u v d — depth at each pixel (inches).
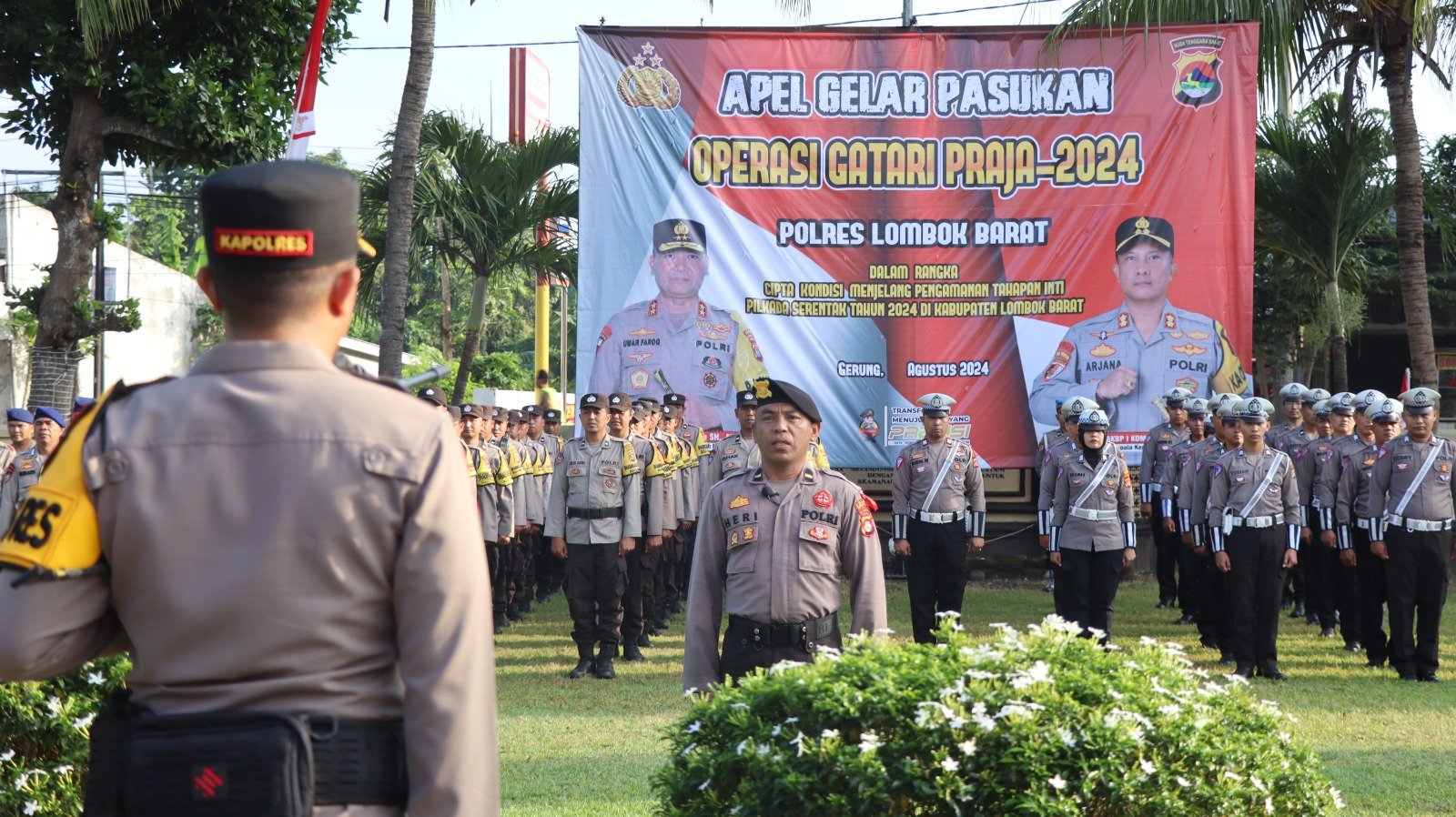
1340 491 432.8
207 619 74.2
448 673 75.9
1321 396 529.0
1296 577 542.3
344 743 74.8
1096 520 406.6
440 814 74.8
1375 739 307.3
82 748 171.9
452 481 78.9
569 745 294.8
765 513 198.8
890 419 534.3
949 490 420.8
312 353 81.0
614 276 528.4
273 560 74.7
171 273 1321.4
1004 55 530.3
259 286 80.7
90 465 76.0
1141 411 531.2
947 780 125.9
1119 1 503.2
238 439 76.7
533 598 595.5
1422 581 390.9
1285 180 611.8
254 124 458.9
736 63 528.1
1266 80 544.1
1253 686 380.2
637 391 529.7
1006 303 533.3
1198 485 437.1
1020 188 531.2
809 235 531.5
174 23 455.8
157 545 75.1
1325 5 535.5
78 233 462.3
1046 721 131.8
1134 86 528.4
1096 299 532.1
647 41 526.6
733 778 135.8
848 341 533.6
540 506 546.9
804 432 199.6
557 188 657.6
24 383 1104.8
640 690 369.4
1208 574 443.5
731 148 528.7
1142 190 530.0
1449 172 709.9
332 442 76.7
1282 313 782.5
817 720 133.2
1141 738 131.3
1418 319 534.6
